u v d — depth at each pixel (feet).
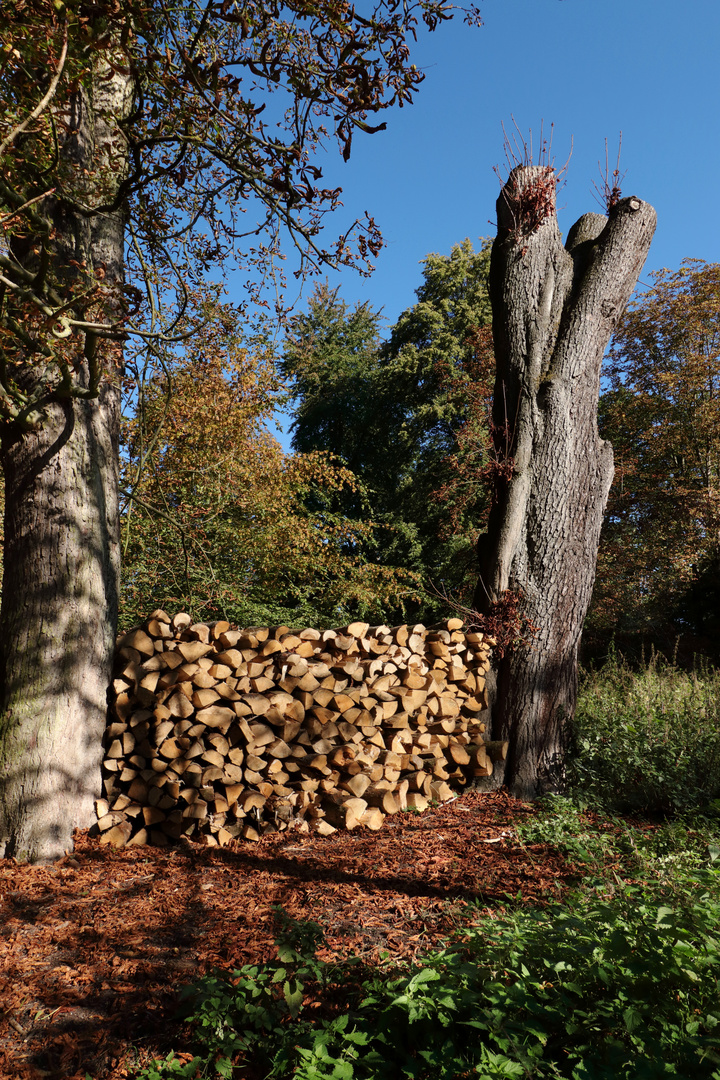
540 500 20.10
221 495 33.17
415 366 66.64
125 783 15.02
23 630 14.17
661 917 8.09
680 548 59.93
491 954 8.11
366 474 76.64
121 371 16.51
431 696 18.54
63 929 10.79
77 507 14.83
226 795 15.15
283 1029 7.90
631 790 17.95
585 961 7.73
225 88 10.28
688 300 62.08
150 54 10.50
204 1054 7.78
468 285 69.62
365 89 10.00
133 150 13.12
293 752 15.88
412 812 17.22
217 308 18.19
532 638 19.56
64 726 13.99
